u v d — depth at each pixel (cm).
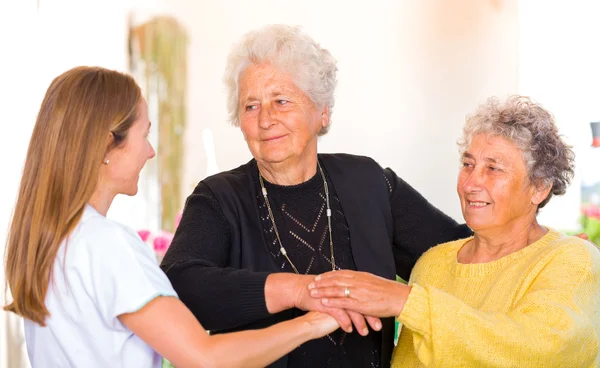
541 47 476
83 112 151
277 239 196
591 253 173
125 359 151
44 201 149
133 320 147
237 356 150
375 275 180
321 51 197
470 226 182
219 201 194
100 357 150
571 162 184
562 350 156
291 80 189
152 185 422
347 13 467
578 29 471
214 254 187
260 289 170
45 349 153
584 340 160
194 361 146
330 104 202
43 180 150
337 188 204
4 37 271
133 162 159
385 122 478
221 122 443
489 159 178
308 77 189
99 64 385
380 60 473
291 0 456
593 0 466
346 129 477
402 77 474
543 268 172
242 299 170
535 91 478
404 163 479
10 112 271
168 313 147
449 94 475
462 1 470
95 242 148
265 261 192
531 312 161
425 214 213
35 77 294
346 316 165
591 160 451
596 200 445
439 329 156
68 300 148
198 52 438
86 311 148
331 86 198
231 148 446
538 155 176
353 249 199
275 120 189
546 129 178
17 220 152
